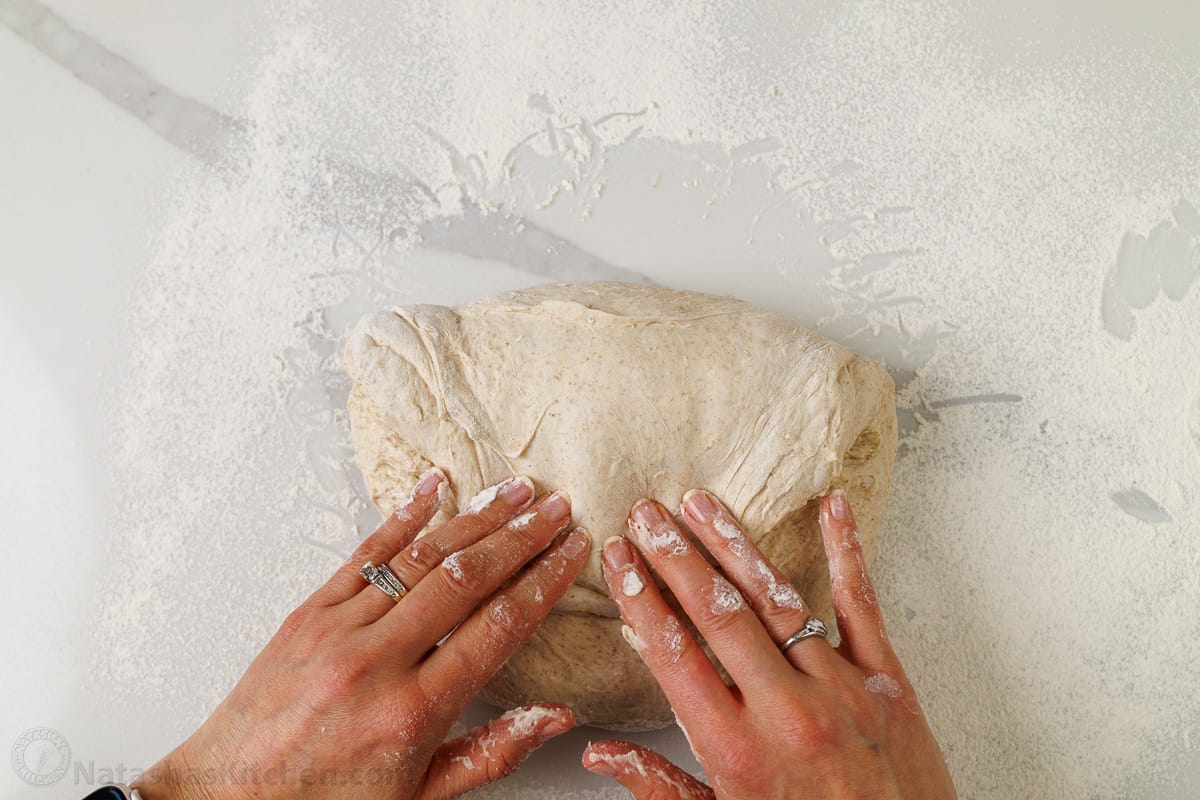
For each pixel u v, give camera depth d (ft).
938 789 4.35
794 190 5.90
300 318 5.76
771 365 4.77
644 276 5.87
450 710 4.24
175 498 5.67
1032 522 5.72
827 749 4.06
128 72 5.87
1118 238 5.90
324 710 4.13
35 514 5.66
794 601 4.42
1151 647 5.65
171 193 5.83
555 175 5.89
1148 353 5.82
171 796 4.30
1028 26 6.02
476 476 4.72
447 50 5.91
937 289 5.86
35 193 5.83
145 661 5.54
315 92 5.87
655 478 4.64
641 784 4.42
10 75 5.86
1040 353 5.82
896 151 5.93
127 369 5.75
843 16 5.98
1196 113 5.98
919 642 5.63
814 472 4.64
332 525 5.64
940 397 5.80
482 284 5.83
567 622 4.84
